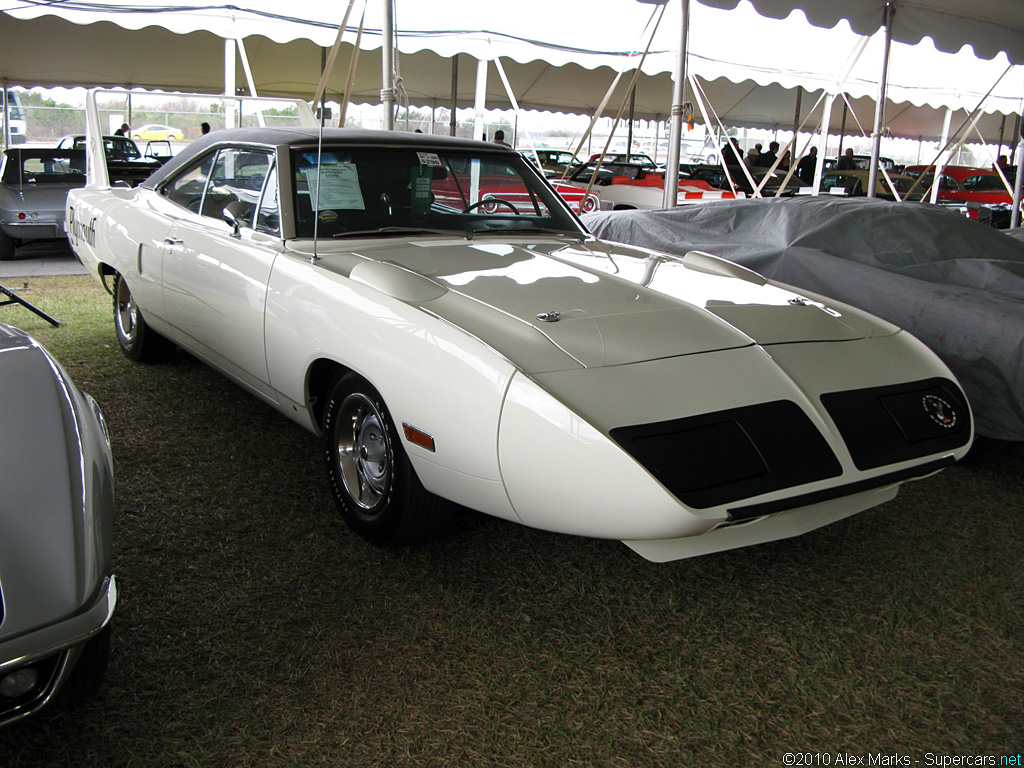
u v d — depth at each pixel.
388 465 2.43
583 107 20.56
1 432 1.65
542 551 2.64
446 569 2.51
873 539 2.79
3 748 1.72
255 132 3.35
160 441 3.46
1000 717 1.91
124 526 2.71
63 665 1.51
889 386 2.27
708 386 2.04
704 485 1.86
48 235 8.63
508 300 2.35
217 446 3.42
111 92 4.79
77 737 1.76
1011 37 9.23
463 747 1.77
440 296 2.37
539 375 1.96
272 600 2.31
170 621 2.19
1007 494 3.17
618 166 13.00
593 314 2.29
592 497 1.87
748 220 4.24
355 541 2.66
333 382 2.63
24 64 15.03
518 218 3.44
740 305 2.52
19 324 5.44
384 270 2.46
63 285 7.04
